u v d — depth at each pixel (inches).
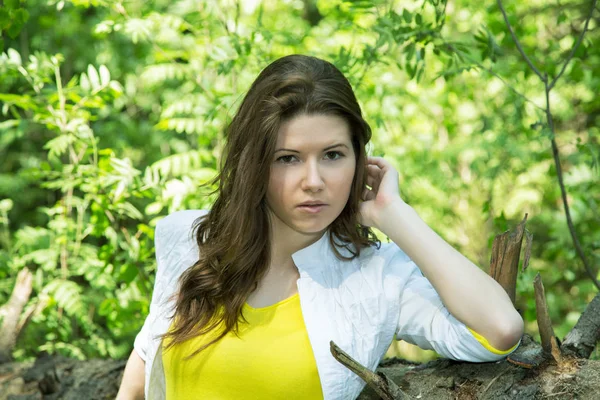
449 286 66.1
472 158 238.2
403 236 69.1
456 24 231.1
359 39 187.9
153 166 148.8
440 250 67.5
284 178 67.0
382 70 180.7
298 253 71.8
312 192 65.9
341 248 73.9
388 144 228.7
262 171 67.1
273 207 69.4
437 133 247.3
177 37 171.8
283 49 168.9
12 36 105.6
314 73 66.2
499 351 65.6
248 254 69.7
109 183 126.6
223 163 74.9
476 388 70.9
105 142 234.5
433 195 239.1
